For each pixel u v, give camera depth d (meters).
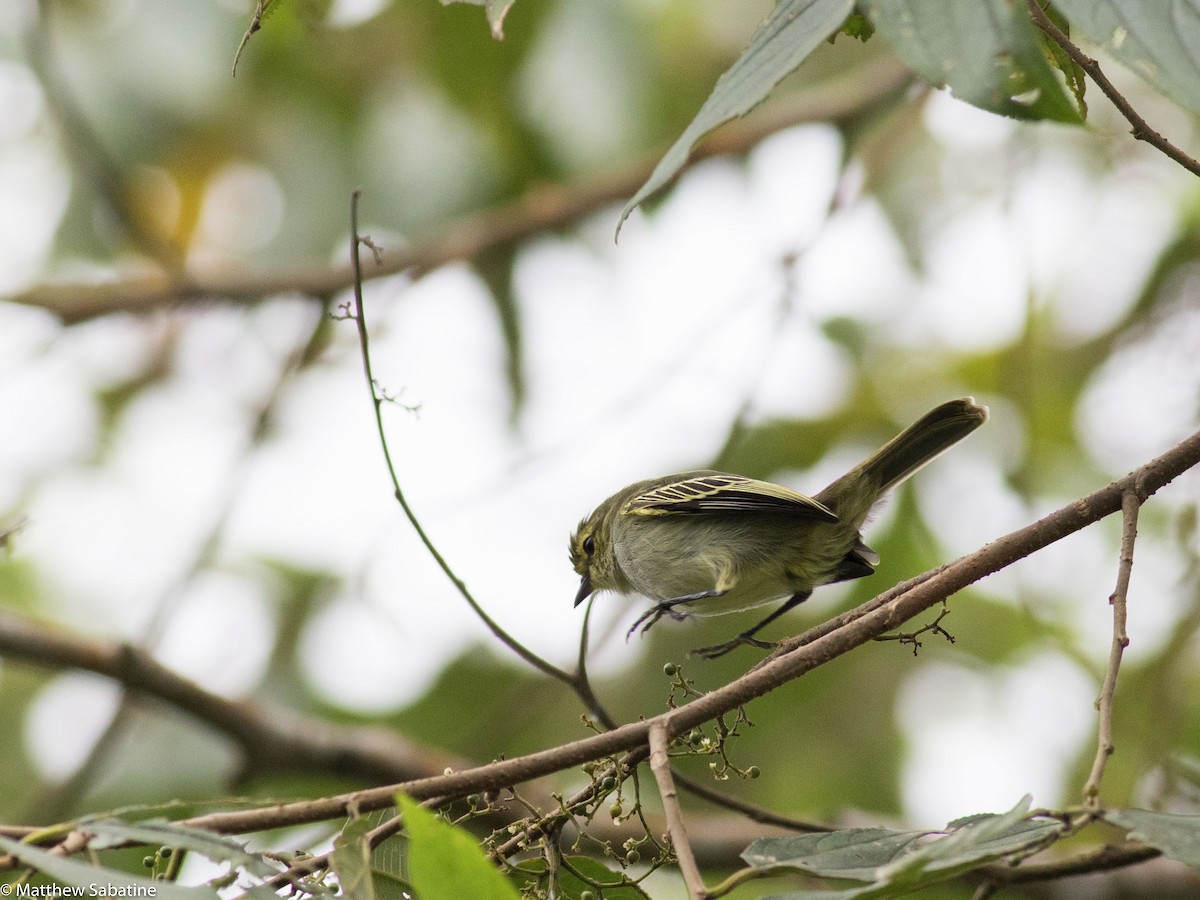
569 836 10.37
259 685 12.86
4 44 12.18
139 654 11.12
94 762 11.02
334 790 12.25
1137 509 5.49
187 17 12.36
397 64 12.69
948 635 5.39
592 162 12.33
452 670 13.09
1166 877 10.31
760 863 4.80
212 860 4.67
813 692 12.70
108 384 13.54
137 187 13.11
